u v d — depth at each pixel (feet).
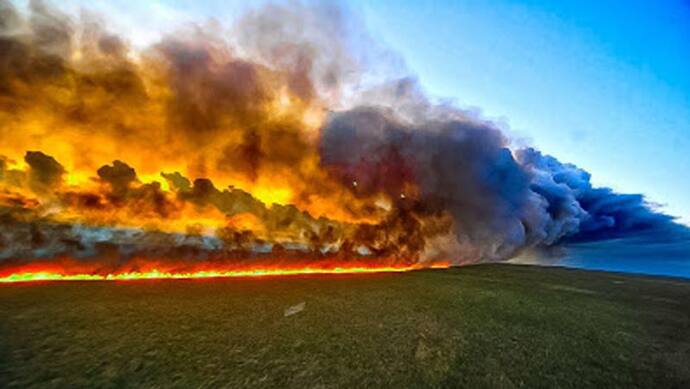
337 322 21.40
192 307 22.35
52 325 17.52
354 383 13.97
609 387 14.62
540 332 21.50
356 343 18.17
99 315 19.53
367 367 15.47
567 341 20.08
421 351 17.61
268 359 15.64
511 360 17.06
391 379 14.49
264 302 24.79
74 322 18.19
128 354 15.08
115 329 17.70
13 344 15.20
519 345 19.12
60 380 12.71
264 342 17.53
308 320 21.42
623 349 19.15
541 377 15.33
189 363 14.73
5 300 20.95
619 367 16.71
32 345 15.23
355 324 21.25
